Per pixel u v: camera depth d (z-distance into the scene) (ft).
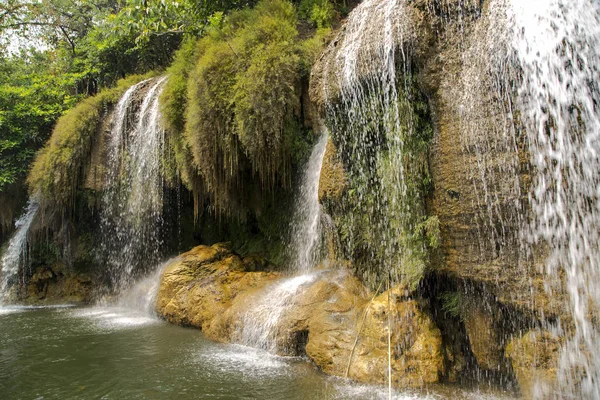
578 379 13.08
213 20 37.14
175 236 40.19
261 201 32.71
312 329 19.44
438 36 16.83
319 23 31.76
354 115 20.33
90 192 42.86
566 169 13.56
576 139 13.46
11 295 44.73
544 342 13.99
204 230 40.42
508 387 15.67
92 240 44.88
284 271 30.48
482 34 15.56
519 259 14.56
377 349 16.90
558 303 13.61
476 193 15.55
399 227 18.26
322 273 23.93
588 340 12.94
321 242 26.86
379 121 19.06
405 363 16.24
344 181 21.17
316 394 15.38
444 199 16.75
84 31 64.75
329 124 21.72
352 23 21.44
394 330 16.89
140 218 40.06
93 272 44.91
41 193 43.86
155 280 34.27
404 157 17.94
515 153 14.51
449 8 16.56
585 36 13.42
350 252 21.61
